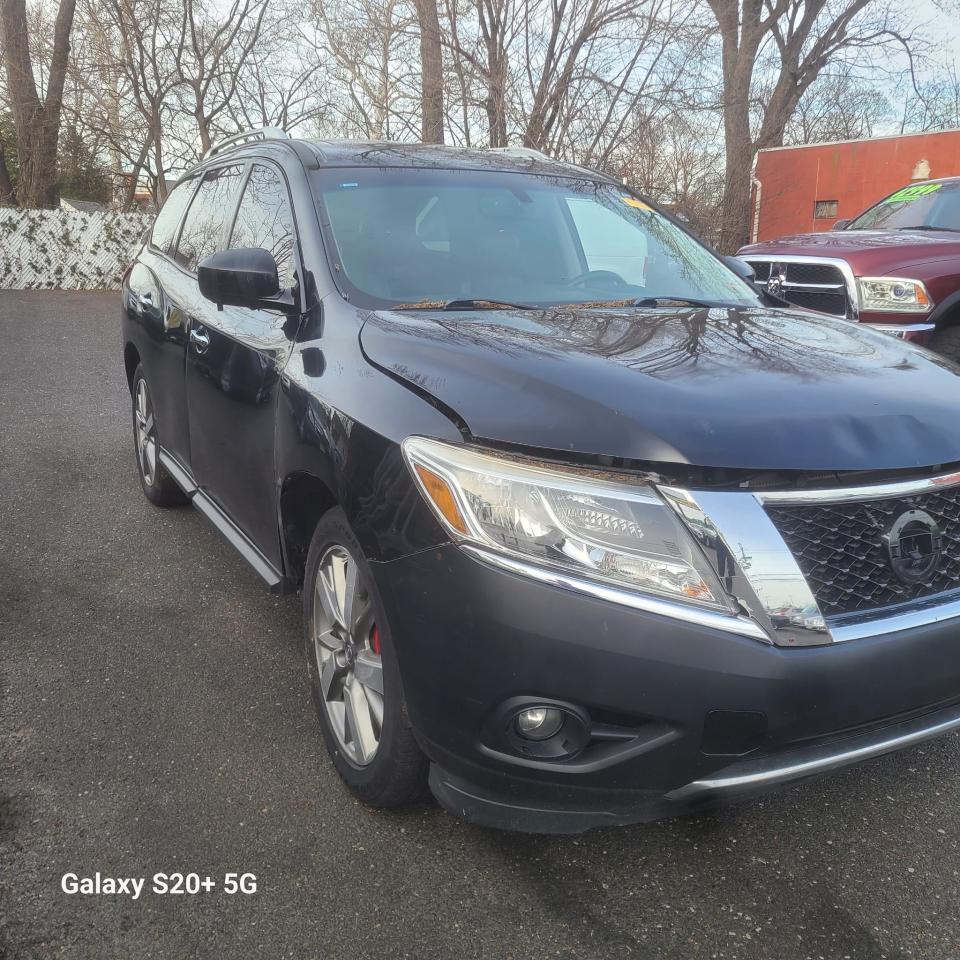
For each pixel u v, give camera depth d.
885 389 2.41
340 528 2.64
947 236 7.15
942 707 2.31
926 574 2.20
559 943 2.19
